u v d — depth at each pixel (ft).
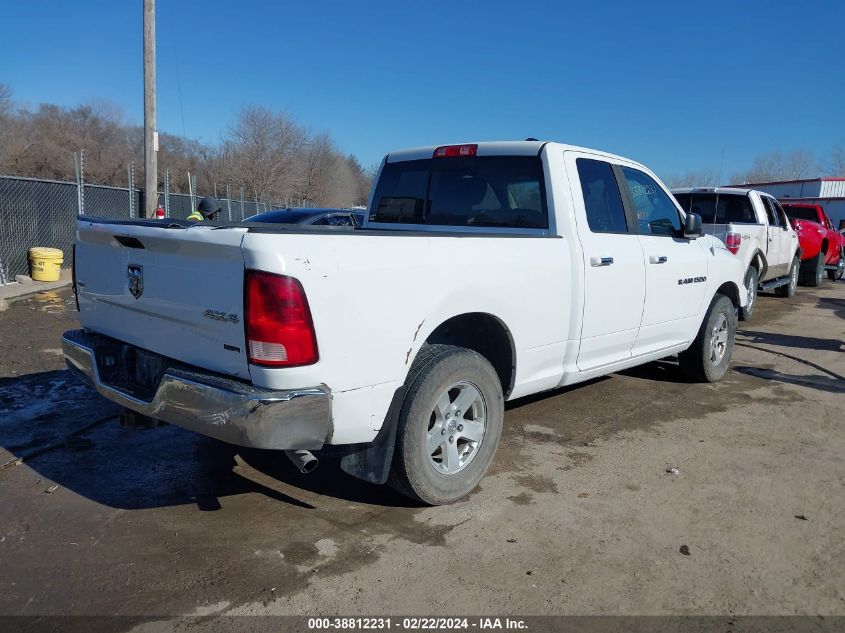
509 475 14.03
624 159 17.69
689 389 20.90
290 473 13.97
